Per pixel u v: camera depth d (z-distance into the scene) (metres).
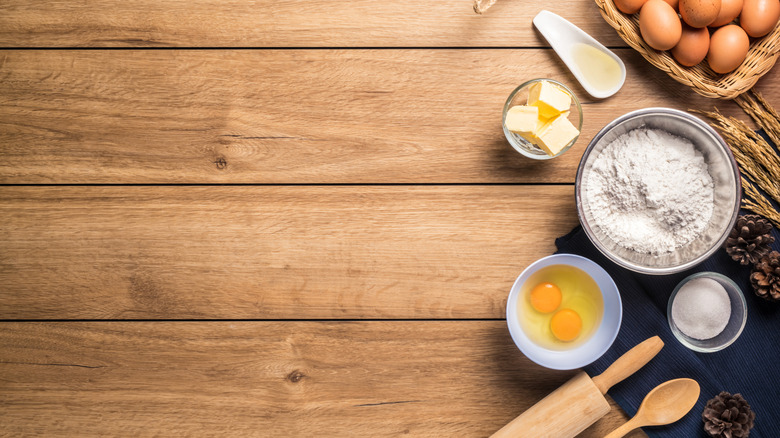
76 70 1.22
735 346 1.17
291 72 1.21
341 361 1.21
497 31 1.20
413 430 1.21
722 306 1.16
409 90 1.21
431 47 1.20
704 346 1.17
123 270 1.23
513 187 1.20
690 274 1.18
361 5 1.20
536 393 1.20
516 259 1.20
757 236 1.15
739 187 1.11
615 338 1.16
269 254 1.22
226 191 1.22
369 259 1.21
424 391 1.21
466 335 1.21
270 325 1.22
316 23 1.21
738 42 1.14
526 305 1.20
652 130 1.16
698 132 1.14
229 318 1.22
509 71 1.20
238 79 1.21
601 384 1.15
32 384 1.23
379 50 1.21
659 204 1.13
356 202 1.21
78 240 1.23
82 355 1.23
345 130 1.21
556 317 1.18
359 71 1.21
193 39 1.21
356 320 1.21
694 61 1.15
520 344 1.14
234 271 1.22
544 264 1.15
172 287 1.22
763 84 1.19
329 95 1.21
